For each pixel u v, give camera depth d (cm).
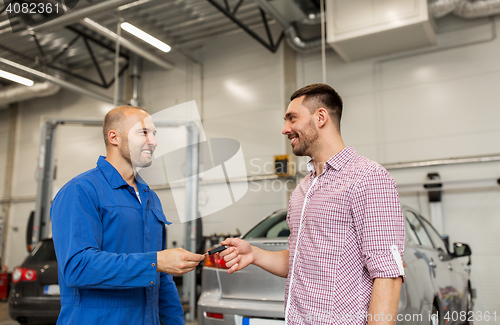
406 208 252
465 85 522
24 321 333
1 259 901
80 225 99
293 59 641
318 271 99
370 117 571
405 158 542
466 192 506
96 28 602
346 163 106
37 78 786
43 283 327
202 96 712
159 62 725
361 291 97
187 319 396
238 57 694
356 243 98
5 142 953
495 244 482
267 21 671
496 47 512
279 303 201
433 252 259
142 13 636
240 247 114
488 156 496
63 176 841
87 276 96
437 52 542
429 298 214
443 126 527
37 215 457
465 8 500
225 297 214
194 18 660
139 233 111
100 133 823
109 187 108
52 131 478
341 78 600
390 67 568
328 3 513
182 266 99
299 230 107
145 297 111
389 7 477
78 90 722
